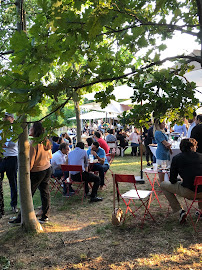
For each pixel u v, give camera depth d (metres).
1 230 5.40
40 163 5.50
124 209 6.48
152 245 4.59
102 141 9.87
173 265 3.93
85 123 38.31
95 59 1.91
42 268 4.03
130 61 1.88
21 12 3.28
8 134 1.55
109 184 9.15
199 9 1.54
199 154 5.22
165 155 7.42
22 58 1.41
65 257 4.32
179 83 1.89
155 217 5.86
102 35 1.75
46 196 5.84
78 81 1.74
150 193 5.84
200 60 1.72
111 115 20.39
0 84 1.46
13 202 6.58
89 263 4.11
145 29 1.72
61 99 1.88
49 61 1.43
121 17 1.63
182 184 5.20
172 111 2.33
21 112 1.50
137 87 1.91
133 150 16.22
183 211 5.33
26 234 5.09
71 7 1.65
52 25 1.48
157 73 1.87
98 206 6.85
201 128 5.65
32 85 1.53
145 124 2.18
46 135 1.73
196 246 4.46
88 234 5.15
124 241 4.80
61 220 5.95
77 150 7.37
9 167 6.45
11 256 4.41
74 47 1.58
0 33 3.17
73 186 9.09
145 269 3.86
